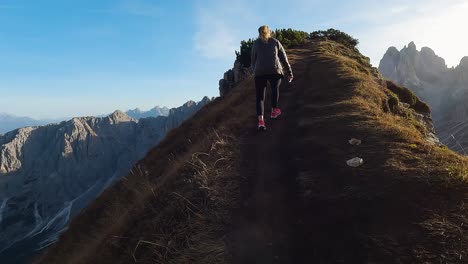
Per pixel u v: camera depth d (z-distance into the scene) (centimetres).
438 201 482
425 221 451
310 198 577
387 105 1217
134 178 1400
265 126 998
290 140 854
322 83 1405
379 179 566
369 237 453
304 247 475
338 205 535
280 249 484
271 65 946
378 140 727
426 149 653
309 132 876
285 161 739
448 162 580
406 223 459
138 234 670
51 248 1351
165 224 631
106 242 767
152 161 1625
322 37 3859
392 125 811
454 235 418
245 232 536
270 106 1229
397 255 412
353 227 481
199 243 533
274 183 659
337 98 1144
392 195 516
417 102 1794
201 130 1464
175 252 539
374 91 1243
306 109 1083
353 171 616
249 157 801
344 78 1387
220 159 793
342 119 903
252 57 982
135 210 805
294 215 548
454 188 497
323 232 491
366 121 854
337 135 805
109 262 659
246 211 589
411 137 724
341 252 446
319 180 620
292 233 510
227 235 537
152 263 547
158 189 835
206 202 637
